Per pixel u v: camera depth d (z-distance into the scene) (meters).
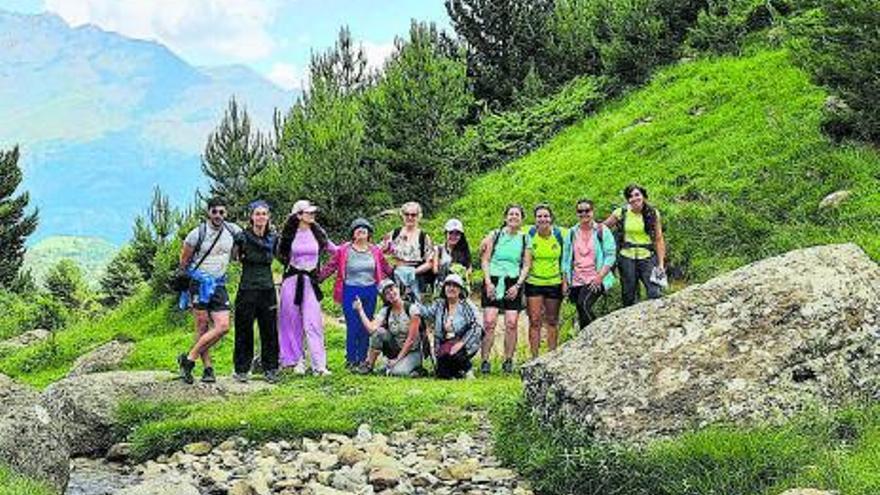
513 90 32.25
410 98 26.94
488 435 11.20
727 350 9.48
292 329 15.39
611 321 10.30
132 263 38.97
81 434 12.41
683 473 8.17
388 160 26.92
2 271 40.03
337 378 14.45
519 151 29.97
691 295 10.15
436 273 15.77
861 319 9.60
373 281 15.80
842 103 19.81
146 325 24.58
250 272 14.66
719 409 9.05
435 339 15.00
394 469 9.79
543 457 9.31
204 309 13.77
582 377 9.64
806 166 18.98
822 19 20.47
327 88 29.89
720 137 22.31
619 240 14.93
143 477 10.76
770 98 23.09
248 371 14.84
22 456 9.00
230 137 27.92
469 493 9.10
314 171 26.08
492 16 33.81
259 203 14.65
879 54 17.77
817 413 8.87
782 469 7.91
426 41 27.66
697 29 29.33
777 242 17.09
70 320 32.41
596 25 32.81
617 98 29.78
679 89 26.73
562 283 15.29
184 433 11.90
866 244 15.52
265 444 11.62
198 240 13.73
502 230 15.69
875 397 9.30
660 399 9.19
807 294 9.71
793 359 9.34
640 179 22.17
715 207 18.98
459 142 27.72
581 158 25.45
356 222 15.87
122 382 13.25
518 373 15.44
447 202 26.91
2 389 11.62
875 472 7.43
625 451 8.68
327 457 10.66
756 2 28.91
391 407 12.35
